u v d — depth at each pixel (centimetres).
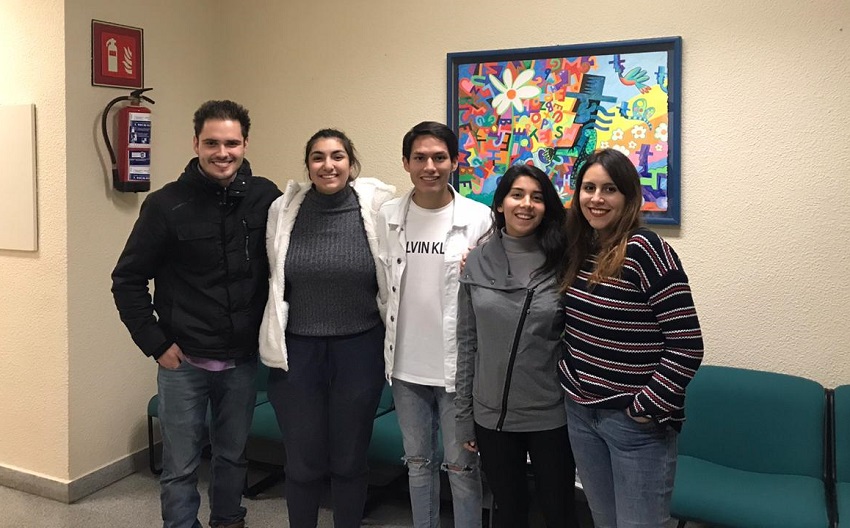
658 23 281
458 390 209
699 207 279
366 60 338
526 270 199
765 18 265
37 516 295
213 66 373
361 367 231
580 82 292
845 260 260
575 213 192
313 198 233
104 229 319
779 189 268
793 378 257
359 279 228
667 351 172
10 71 309
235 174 240
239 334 244
